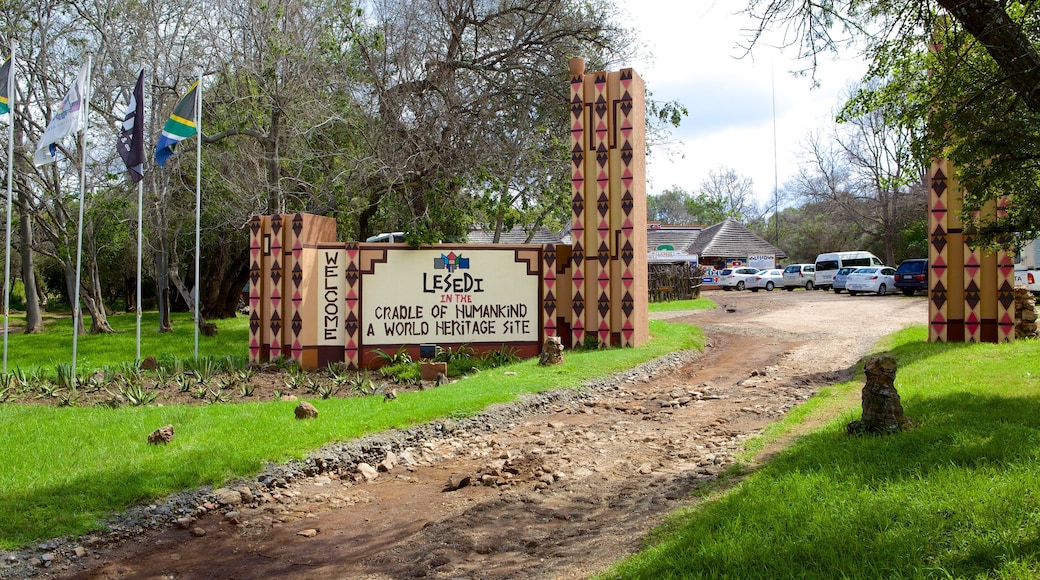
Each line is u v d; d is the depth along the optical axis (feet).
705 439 28.91
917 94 32.30
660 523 18.62
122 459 24.32
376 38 60.90
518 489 23.67
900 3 27.17
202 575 17.70
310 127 63.46
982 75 28.50
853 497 17.37
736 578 13.87
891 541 14.58
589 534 18.97
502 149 65.72
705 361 51.88
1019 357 37.42
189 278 120.57
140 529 20.25
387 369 47.09
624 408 36.04
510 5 70.08
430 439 29.73
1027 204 30.71
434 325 51.49
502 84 67.82
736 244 194.08
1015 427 22.17
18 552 18.11
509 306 52.75
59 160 80.74
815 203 208.74
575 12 69.92
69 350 65.51
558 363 45.65
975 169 30.45
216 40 68.85
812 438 24.16
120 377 42.47
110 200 83.87
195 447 25.66
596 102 54.03
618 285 53.88
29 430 28.45
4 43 75.66
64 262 87.56
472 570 17.24
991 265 46.29
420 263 51.39
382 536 19.97
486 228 75.25
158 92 71.92
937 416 24.48
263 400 36.76
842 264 147.54
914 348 45.52
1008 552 13.46
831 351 51.96
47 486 21.47
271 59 61.11
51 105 79.51
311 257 49.90
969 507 15.80
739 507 17.63
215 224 87.92
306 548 19.31
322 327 49.93
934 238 47.60
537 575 16.56
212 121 72.79
